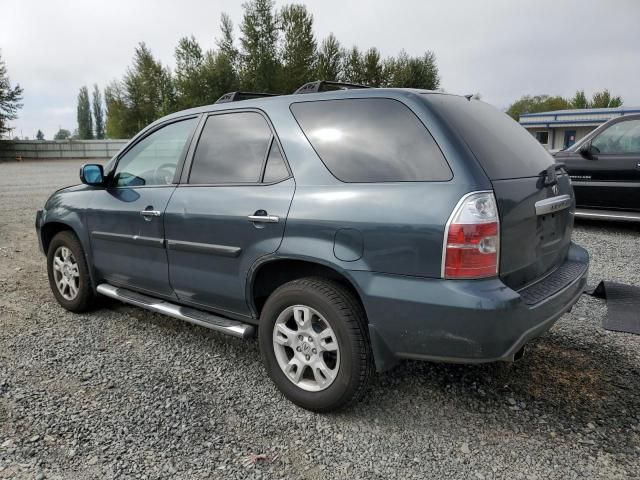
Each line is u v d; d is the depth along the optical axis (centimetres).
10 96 4234
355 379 270
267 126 316
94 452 255
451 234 238
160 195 362
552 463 246
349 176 274
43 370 343
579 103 6262
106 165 424
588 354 359
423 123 260
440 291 241
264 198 300
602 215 775
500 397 306
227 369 346
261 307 328
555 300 272
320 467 245
